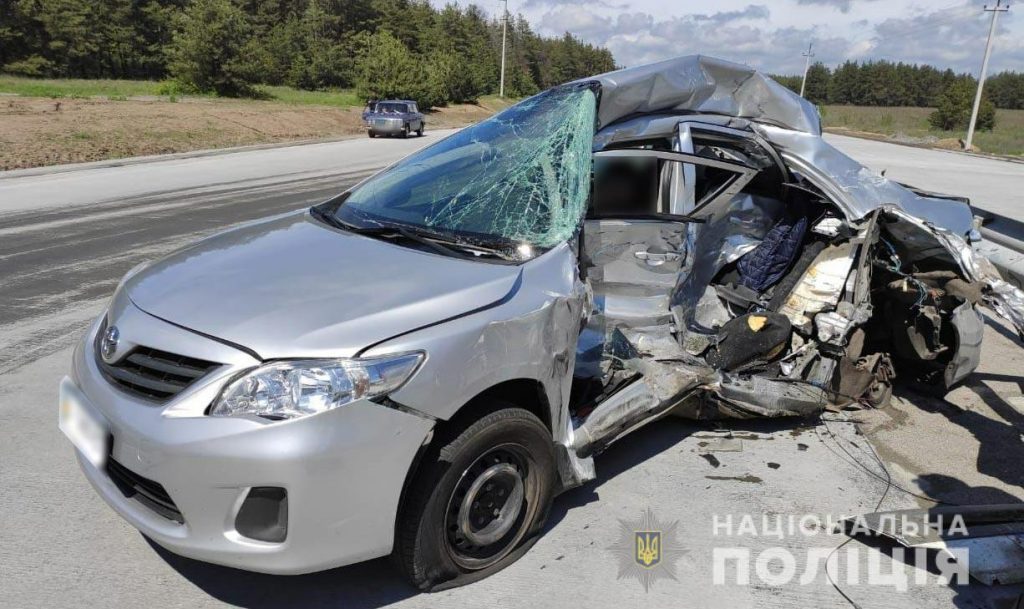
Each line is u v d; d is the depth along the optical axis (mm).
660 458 3660
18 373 4242
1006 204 13711
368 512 2188
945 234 4008
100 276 6422
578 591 2592
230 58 39312
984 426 4195
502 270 2682
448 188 3350
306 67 61594
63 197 10906
